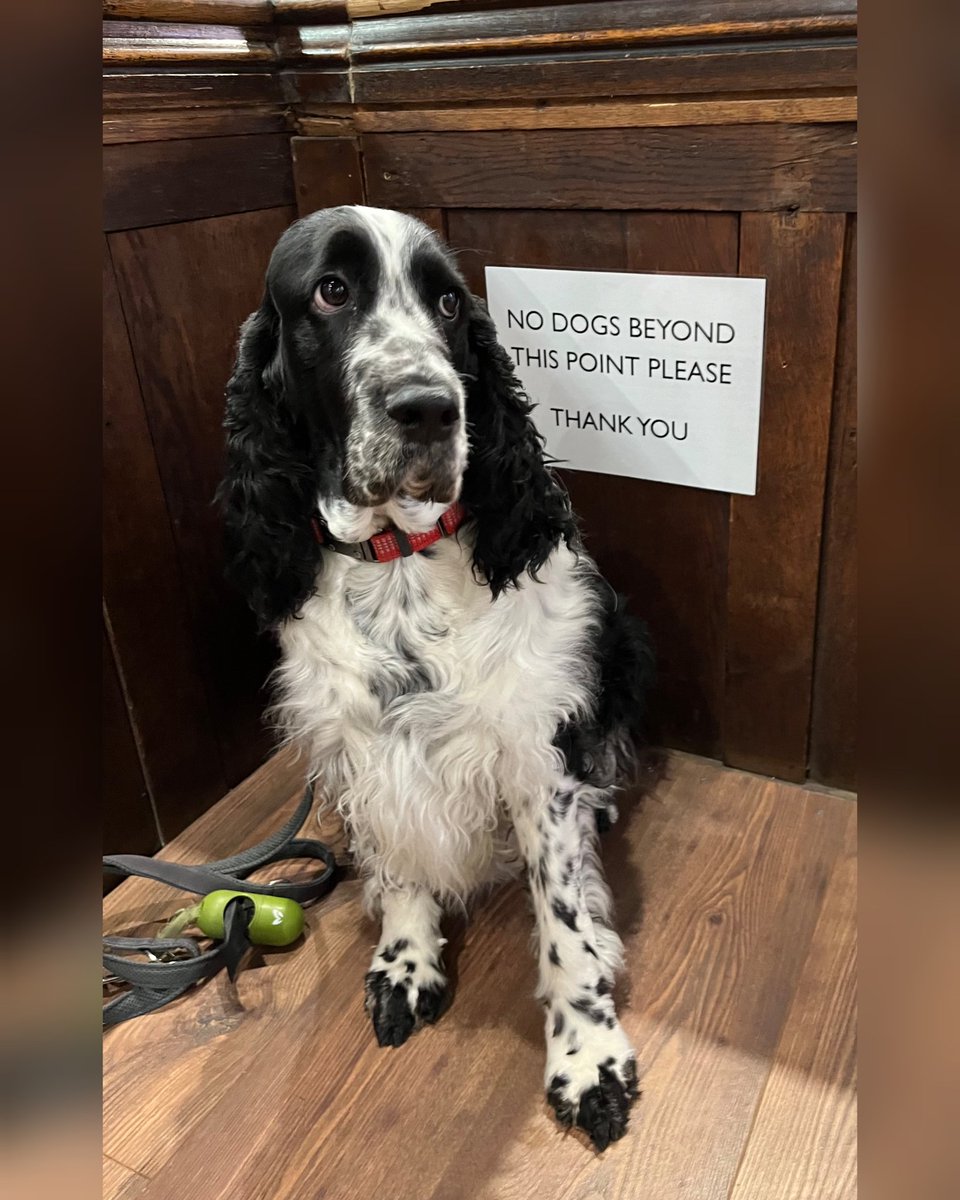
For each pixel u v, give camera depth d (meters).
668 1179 1.26
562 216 1.61
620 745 1.75
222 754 1.95
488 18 1.53
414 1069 1.43
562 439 1.79
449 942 1.64
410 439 1.19
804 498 1.61
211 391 1.73
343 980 1.59
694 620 1.83
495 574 1.40
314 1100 1.40
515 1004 1.53
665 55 1.41
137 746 1.76
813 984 1.50
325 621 1.43
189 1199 1.29
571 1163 1.29
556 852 1.46
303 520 1.41
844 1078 1.36
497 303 1.74
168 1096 1.42
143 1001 1.52
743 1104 1.33
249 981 1.60
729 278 1.51
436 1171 1.30
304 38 1.68
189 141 1.58
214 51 1.60
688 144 1.45
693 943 1.58
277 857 1.79
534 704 1.44
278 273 1.31
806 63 1.33
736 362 1.56
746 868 1.71
